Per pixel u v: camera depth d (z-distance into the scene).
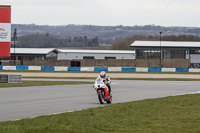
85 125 27.47
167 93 61.50
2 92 59.31
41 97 51.44
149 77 121.69
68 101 46.56
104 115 32.91
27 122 28.28
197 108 39.34
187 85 84.19
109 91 44.88
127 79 108.12
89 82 89.00
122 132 25.20
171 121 30.12
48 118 30.53
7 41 88.38
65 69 167.50
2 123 27.70
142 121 29.92
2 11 87.81
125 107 39.25
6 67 169.12
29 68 169.38
